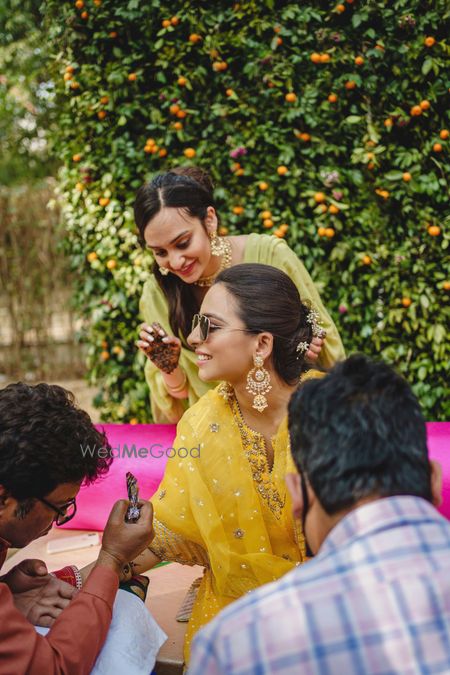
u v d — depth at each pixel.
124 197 3.53
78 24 3.44
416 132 3.18
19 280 6.61
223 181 3.39
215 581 1.62
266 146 3.30
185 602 1.84
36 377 6.77
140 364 3.55
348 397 0.94
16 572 1.55
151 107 3.39
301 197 3.30
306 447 0.94
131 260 3.50
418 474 0.90
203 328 1.52
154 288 2.42
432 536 0.84
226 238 2.27
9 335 6.95
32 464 1.27
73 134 3.62
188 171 2.21
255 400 1.53
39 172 6.93
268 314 1.50
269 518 1.57
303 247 3.27
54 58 3.72
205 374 1.55
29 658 1.21
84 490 2.27
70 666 1.26
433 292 3.22
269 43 3.25
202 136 3.34
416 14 3.09
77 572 1.68
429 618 0.79
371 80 3.16
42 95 6.19
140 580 1.65
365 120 3.23
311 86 3.23
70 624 1.31
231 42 3.25
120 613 1.48
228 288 1.53
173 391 2.34
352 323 3.37
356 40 3.19
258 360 1.51
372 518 0.86
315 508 0.95
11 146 6.85
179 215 2.05
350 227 3.30
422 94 3.14
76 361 6.84
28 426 1.27
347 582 0.82
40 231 6.47
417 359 3.31
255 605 0.83
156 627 1.57
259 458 1.57
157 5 3.23
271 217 3.29
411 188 3.17
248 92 3.31
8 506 1.30
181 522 1.61
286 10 3.18
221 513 1.57
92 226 3.56
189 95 3.40
